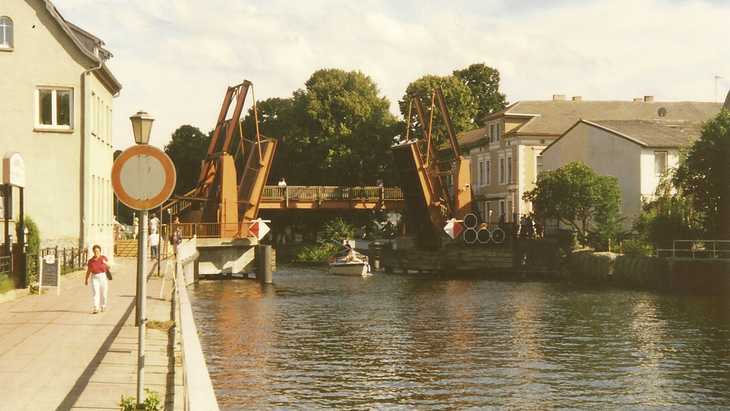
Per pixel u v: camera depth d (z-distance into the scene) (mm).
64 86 42750
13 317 23875
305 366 29766
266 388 26125
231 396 25062
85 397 13797
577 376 28297
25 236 33375
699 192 56656
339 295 56406
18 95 42438
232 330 38969
